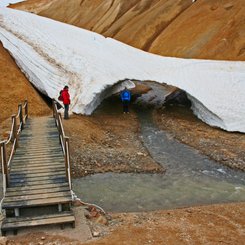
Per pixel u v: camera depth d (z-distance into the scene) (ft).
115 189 35.29
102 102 70.23
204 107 61.77
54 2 258.16
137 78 66.95
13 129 34.12
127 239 23.79
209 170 41.86
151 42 163.32
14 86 58.54
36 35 74.64
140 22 174.70
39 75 62.85
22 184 27.73
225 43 133.90
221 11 151.02
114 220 27.30
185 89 65.36
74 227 24.75
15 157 32.53
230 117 59.36
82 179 37.27
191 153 47.62
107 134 51.93
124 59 77.25
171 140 53.16
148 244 23.22
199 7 161.99
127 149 46.73
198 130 58.29
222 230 26.03
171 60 83.46
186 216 28.66
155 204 32.37
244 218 28.50
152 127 59.72
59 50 71.92
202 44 139.13
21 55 65.57
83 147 44.09
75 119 52.95
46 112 56.49
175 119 64.34
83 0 237.66
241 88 67.15
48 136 38.68
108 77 64.13
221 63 79.51
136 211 30.71
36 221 24.44
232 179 39.40
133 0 206.49
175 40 149.07
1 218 25.41
